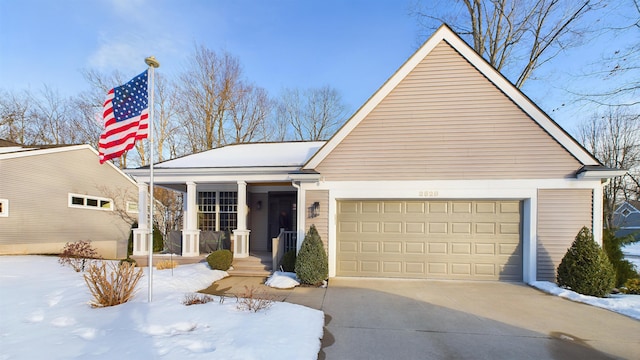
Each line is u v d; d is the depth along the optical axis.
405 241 9.17
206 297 6.21
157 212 20.69
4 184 14.05
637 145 22.84
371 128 9.23
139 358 3.77
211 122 25.12
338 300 6.89
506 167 8.75
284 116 30.92
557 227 8.50
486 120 8.86
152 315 5.17
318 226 9.32
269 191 13.01
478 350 4.51
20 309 5.59
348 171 9.27
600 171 8.00
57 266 10.31
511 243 8.84
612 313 6.12
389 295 7.32
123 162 24.62
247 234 10.59
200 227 12.77
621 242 9.14
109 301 5.67
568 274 7.54
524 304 6.69
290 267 9.27
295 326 4.99
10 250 14.21
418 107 9.09
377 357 4.25
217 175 10.61
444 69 9.05
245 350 4.00
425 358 4.25
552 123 8.52
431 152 9.01
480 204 8.98
